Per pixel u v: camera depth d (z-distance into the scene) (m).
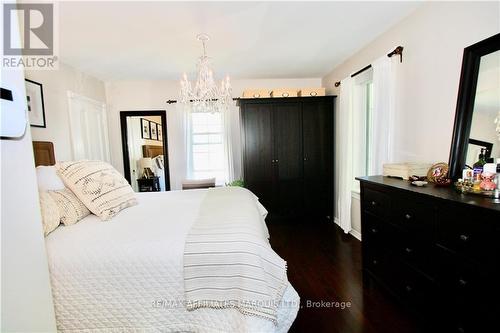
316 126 3.77
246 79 4.25
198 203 2.09
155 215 1.73
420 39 2.05
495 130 1.43
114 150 4.23
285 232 3.44
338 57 3.22
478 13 1.58
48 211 1.41
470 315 1.16
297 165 3.81
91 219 1.64
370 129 3.13
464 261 1.18
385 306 1.82
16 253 0.82
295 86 4.29
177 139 4.29
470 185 1.37
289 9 2.02
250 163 3.78
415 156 2.15
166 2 1.86
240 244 1.26
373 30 2.46
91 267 1.22
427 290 1.42
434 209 1.34
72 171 1.76
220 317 1.21
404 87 2.25
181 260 1.23
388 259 1.77
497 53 1.44
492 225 1.04
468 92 1.59
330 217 3.93
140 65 3.28
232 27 2.29
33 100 2.52
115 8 1.91
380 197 1.82
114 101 4.16
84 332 1.22
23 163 0.85
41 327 0.93
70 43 2.51
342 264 2.48
